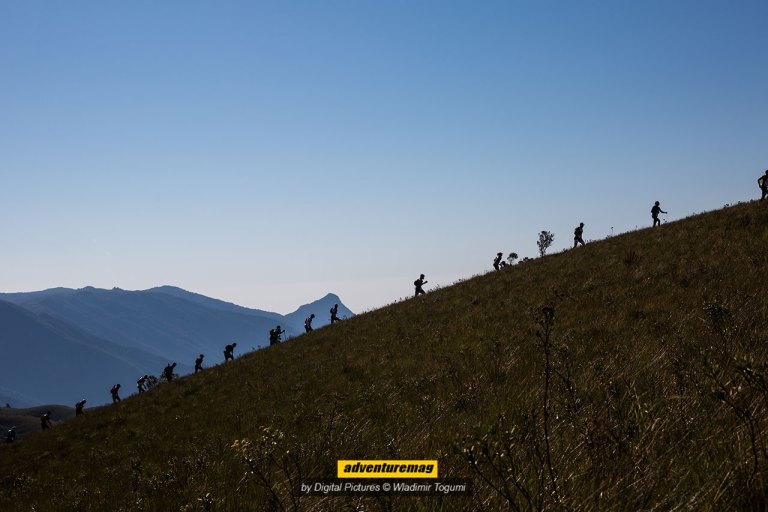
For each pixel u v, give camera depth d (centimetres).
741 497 238
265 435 381
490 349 1394
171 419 2178
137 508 756
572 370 785
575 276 2220
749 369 292
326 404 1397
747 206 2397
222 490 604
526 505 295
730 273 1410
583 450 366
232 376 2842
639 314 1259
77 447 2270
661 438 354
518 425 460
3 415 19312
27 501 1443
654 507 262
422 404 954
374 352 2120
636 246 2425
